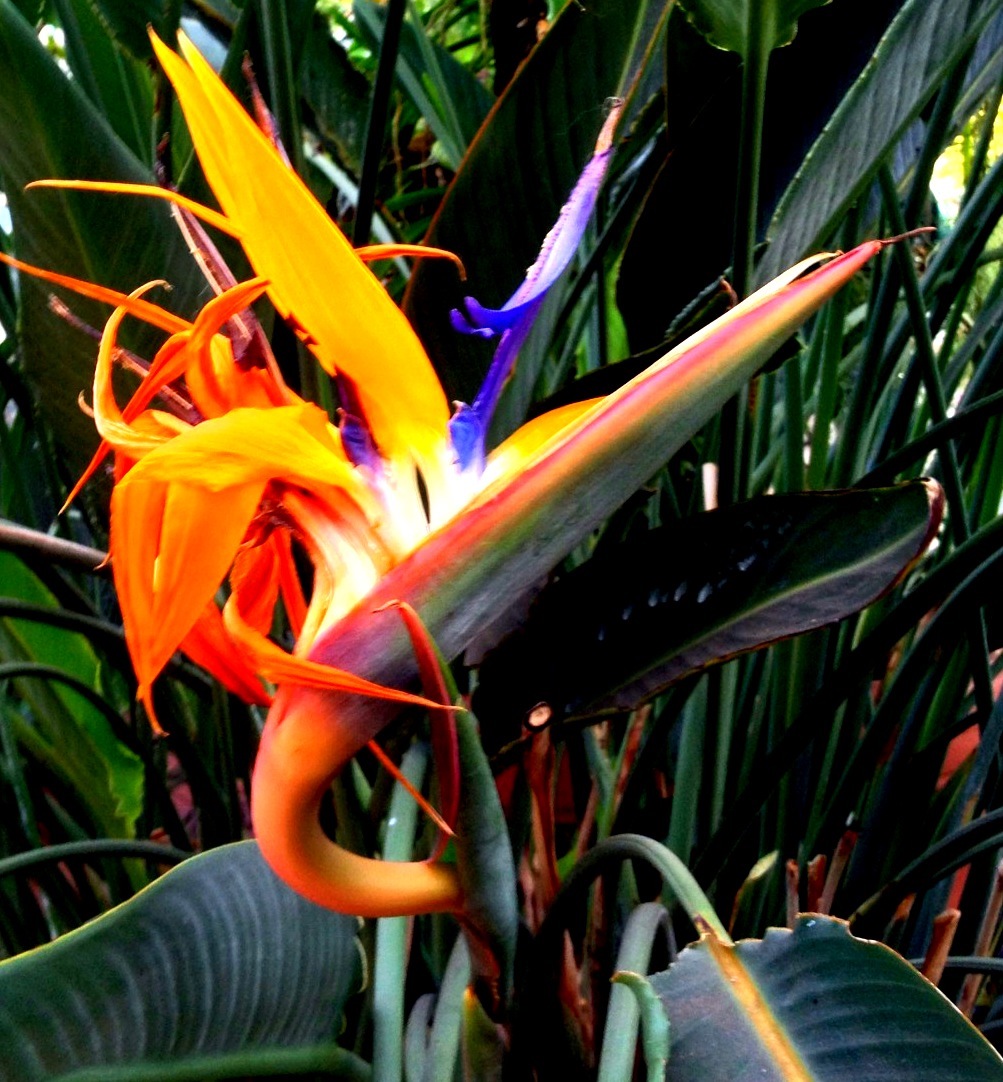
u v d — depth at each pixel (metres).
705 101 0.40
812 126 0.42
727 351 0.29
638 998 0.28
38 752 0.59
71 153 0.38
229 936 0.32
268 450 0.28
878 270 0.52
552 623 0.37
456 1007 0.38
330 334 0.29
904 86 0.38
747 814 0.42
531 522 0.28
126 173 0.40
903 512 0.34
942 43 0.37
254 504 0.28
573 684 0.37
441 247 0.41
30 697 0.58
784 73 0.41
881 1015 0.28
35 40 0.36
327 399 0.42
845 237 0.54
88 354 0.42
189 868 0.31
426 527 0.30
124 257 0.41
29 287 0.41
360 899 0.29
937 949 0.41
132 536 0.28
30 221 0.39
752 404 0.41
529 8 0.54
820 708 0.40
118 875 0.60
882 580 0.34
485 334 0.32
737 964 0.30
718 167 0.41
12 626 0.58
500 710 0.38
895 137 0.39
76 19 0.55
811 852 0.50
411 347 0.30
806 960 0.30
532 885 0.42
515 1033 0.37
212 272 0.32
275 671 0.27
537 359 0.45
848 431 0.51
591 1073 0.40
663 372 0.28
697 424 0.29
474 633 0.29
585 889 0.36
